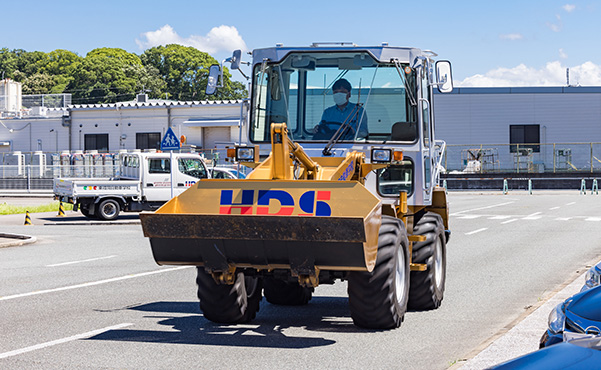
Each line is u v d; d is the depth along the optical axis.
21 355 7.53
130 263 15.60
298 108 9.85
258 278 9.32
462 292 11.81
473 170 60.75
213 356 7.48
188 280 13.08
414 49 9.76
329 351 7.71
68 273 14.04
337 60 9.82
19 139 60.28
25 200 43.16
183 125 55.38
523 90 63.62
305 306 10.57
